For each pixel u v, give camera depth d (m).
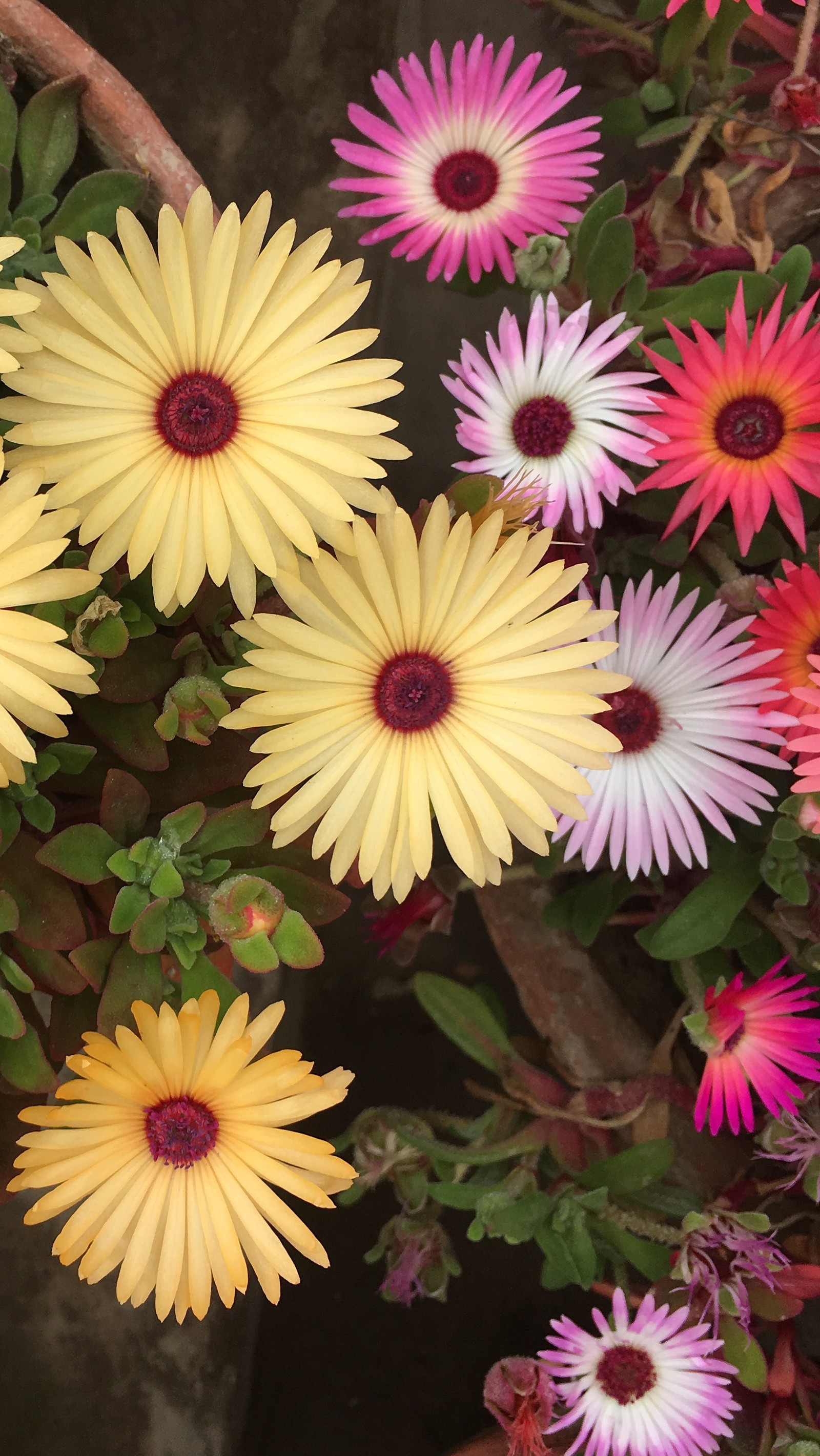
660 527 0.31
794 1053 0.27
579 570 0.23
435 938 0.37
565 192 0.28
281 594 0.23
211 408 0.23
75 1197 0.23
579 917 0.31
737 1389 0.30
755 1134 0.31
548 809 0.24
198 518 0.23
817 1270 0.28
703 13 0.29
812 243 0.32
